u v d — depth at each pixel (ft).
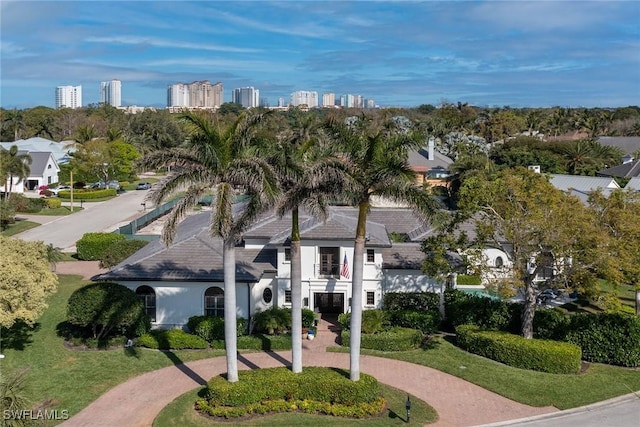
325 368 86.48
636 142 381.19
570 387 89.15
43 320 115.85
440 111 565.53
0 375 77.20
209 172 76.79
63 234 203.51
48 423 75.20
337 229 115.55
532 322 104.32
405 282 121.19
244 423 74.84
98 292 100.73
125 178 341.00
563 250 93.91
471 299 113.60
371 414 77.97
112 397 83.56
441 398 85.05
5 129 473.26
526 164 311.06
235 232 78.38
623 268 89.92
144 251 125.49
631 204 99.35
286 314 109.19
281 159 78.18
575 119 509.76
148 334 104.12
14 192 276.21
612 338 98.68
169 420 75.31
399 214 149.89
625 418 79.20
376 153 78.02
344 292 116.98
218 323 103.91
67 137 467.11
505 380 91.50
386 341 103.45
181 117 75.92
